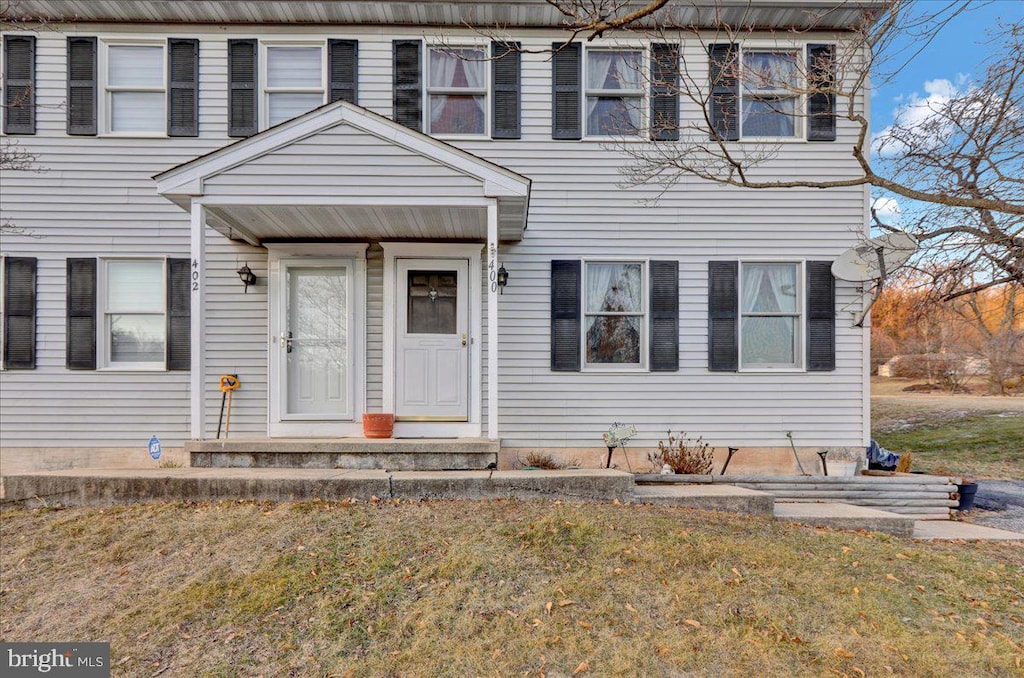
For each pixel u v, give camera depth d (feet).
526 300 22.90
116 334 22.67
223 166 17.33
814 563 13.61
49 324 22.24
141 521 14.90
